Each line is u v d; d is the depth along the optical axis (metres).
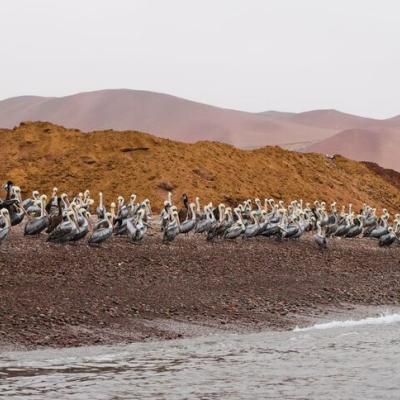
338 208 90.81
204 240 46.00
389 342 25.36
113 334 24.75
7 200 45.19
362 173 109.50
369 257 48.22
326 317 29.81
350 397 19.11
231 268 37.97
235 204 78.94
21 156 81.44
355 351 23.91
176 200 75.56
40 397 18.25
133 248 40.03
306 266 41.56
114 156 81.19
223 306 29.97
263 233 48.84
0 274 31.02
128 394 18.73
